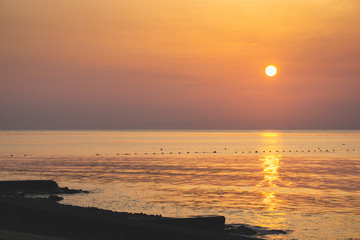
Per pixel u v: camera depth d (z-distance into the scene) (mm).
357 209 45062
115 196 53906
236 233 32906
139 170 91250
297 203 49156
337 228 36375
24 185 56094
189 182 69938
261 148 199875
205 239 21859
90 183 68250
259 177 78188
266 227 36438
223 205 47688
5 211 26781
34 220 25438
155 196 54219
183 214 42250
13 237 20734
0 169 91938
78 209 32031
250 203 49156
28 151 164500
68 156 137375
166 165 105062
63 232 23234
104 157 133500
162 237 22453
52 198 49750
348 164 109875
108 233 23000
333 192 58375
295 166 103750
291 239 32562
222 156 143000
